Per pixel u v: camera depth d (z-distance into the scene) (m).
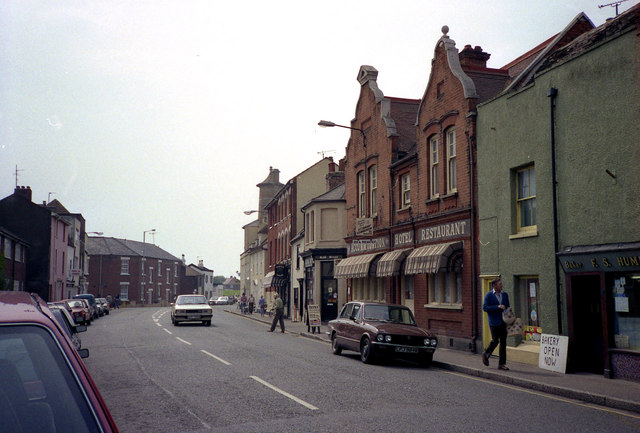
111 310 66.44
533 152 14.44
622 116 11.65
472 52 20.08
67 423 2.48
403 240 22.20
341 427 7.21
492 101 16.34
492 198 16.22
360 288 26.56
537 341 14.45
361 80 26.95
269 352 16.55
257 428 7.16
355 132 27.80
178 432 6.99
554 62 14.38
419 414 8.06
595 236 12.29
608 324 11.81
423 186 20.62
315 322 25.28
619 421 8.02
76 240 63.34
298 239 38.78
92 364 13.88
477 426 7.37
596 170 12.30
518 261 14.92
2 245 38.91
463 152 17.91
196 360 14.41
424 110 20.73
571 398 10.06
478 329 16.95
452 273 18.61
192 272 105.19
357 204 27.47
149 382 10.89
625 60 11.62
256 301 61.19
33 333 2.60
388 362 15.16
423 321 20.17
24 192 50.88
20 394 2.54
